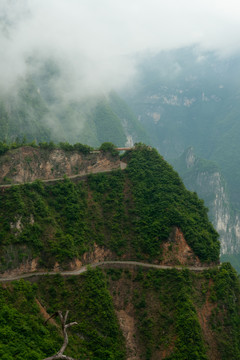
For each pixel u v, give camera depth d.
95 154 159.38
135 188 151.50
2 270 113.38
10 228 118.94
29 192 131.00
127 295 126.88
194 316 114.00
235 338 115.19
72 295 116.56
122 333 116.00
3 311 97.19
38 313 104.75
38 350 90.94
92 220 140.62
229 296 122.44
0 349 85.06
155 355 111.31
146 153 164.75
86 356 103.06
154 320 118.00
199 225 141.75
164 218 139.00
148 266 132.00
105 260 134.75
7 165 138.75
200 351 108.88
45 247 122.62
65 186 143.25
